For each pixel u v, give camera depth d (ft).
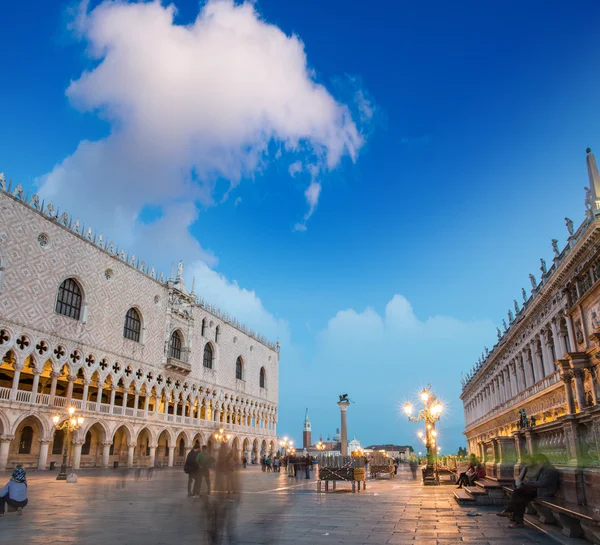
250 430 305.12
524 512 48.70
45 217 163.73
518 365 179.11
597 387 48.47
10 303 147.64
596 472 38.81
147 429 209.15
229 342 290.56
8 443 143.13
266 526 44.52
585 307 58.18
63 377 183.21
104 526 43.42
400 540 37.65
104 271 189.98
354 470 88.94
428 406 121.49
